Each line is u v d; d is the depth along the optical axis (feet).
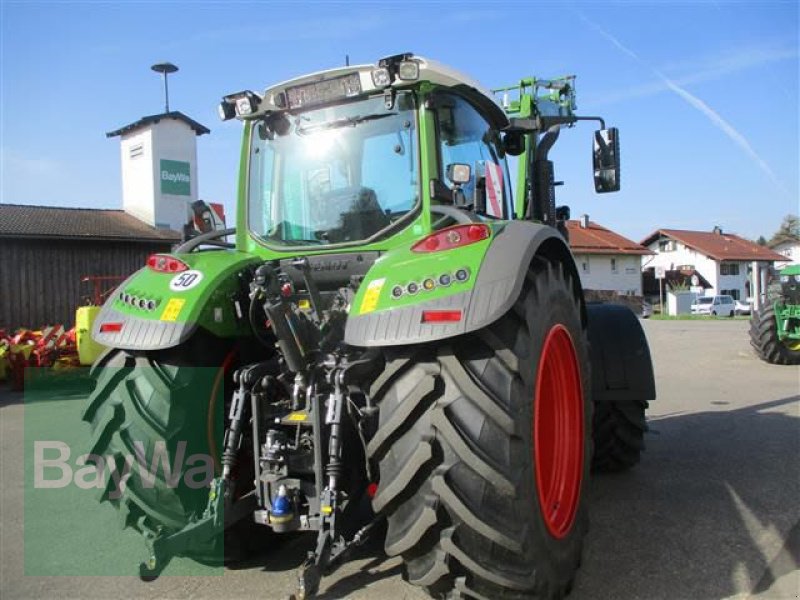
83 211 71.05
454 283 8.85
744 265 186.60
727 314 141.79
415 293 8.93
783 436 20.72
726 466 17.54
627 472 17.21
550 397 10.82
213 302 10.89
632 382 15.64
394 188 11.62
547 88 23.00
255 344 12.14
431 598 9.81
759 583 10.81
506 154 14.89
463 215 10.62
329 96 12.01
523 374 8.94
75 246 61.00
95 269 62.08
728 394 28.84
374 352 9.86
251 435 10.74
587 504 11.10
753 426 22.27
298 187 12.48
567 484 10.69
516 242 9.35
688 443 20.12
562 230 17.21
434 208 11.19
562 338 10.80
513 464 8.54
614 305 17.08
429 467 8.60
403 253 9.76
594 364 15.75
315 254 11.83
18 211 65.57
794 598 10.29
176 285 11.07
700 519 13.70
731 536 12.77
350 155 12.05
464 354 8.95
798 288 38.60
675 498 15.07
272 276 9.86
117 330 10.72
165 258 11.74
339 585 10.89
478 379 8.75
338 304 11.23
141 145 71.72
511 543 8.36
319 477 9.52
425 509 8.47
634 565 11.56
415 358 8.95
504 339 9.00
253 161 13.03
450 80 11.41
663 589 10.64
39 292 58.90
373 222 11.76
